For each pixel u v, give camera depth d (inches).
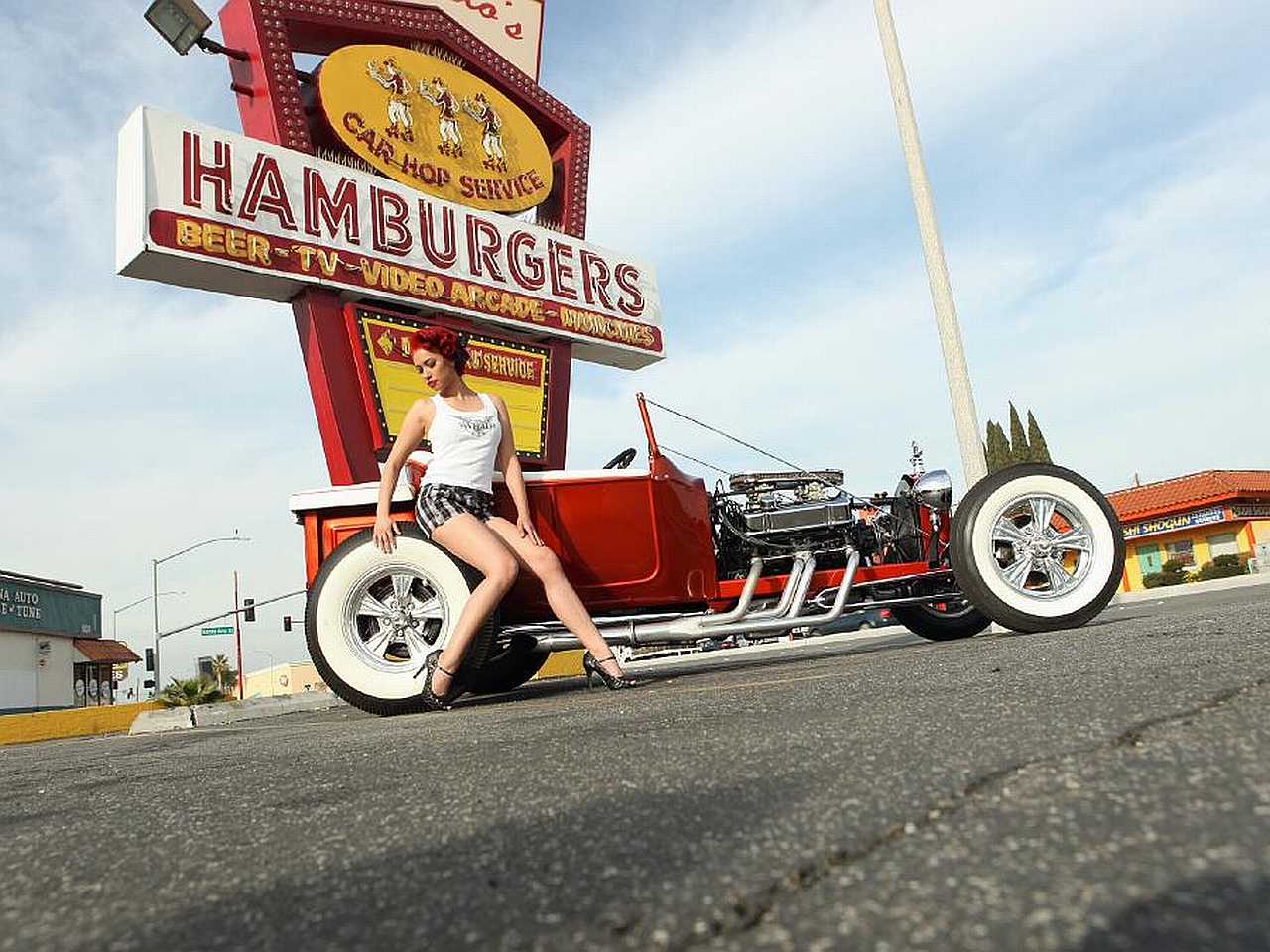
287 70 352.2
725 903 30.7
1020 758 47.0
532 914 32.2
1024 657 103.1
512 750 75.4
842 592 169.8
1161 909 26.3
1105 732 51.2
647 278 472.7
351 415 337.4
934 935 26.2
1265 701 54.9
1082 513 163.3
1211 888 27.4
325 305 340.5
